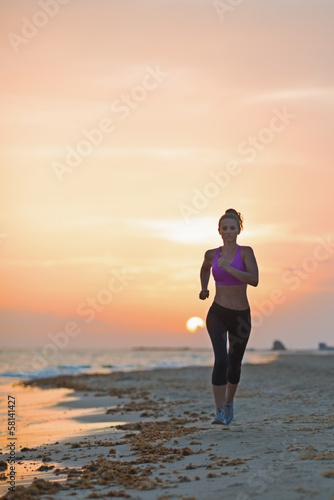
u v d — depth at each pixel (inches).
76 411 611.2
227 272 347.3
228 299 349.4
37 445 382.3
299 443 290.5
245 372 1237.1
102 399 754.8
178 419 485.4
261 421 391.2
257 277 341.7
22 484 259.0
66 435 430.3
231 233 347.9
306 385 761.6
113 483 242.8
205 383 1016.9
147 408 608.1
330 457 248.7
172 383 1026.1
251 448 289.9
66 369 1695.4
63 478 267.0
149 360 2719.0
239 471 238.1
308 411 458.9
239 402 569.9
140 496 214.2
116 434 420.8
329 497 183.0
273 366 1504.7
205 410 554.6
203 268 365.1
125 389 909.2
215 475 234.5
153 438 364.8
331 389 670.5
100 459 300.5
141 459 287.3
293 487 199.5
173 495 209.3
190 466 258.7
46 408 645.3
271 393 683.4
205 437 334.6
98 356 3344.0
